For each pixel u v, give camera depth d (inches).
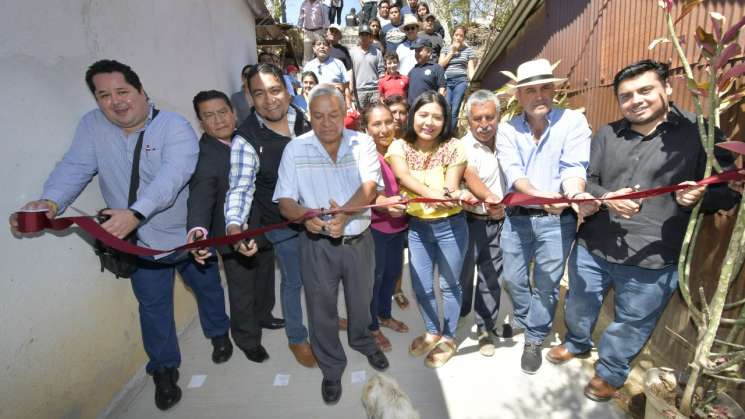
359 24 510.9
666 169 86.1
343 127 90.0
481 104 110.0
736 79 85.3
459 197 97.0
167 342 105.9
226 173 104.5
